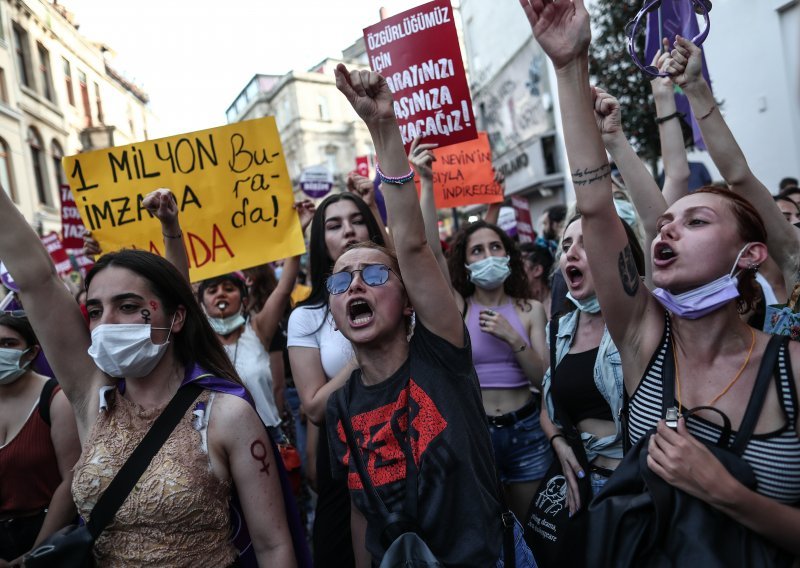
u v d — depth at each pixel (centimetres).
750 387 144
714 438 143
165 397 186
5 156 2020
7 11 2109
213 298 354
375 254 192
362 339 184
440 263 265
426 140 344
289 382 478
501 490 189
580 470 220
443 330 181
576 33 154
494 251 350
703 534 131
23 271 186
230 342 359
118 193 340
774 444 136
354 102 176
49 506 240
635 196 213
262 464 181
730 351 149
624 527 140
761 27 829
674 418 143
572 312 250
